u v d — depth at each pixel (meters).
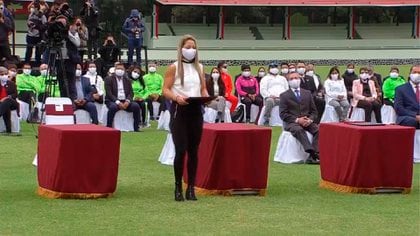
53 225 8.11
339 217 8.71
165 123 18.50
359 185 10.15
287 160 13.30
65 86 15.98
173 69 9.26
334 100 19.81
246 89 20.44
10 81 16.89
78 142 9.35
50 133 9.49
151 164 12.82
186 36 9.27
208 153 9.76
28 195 9.72
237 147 9.79
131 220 8.40
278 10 54.91
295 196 9.98
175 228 8.05
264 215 8.77
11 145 14.93
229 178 9.80
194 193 9.61
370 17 56.53
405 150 10.20
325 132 10.60
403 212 9.03
